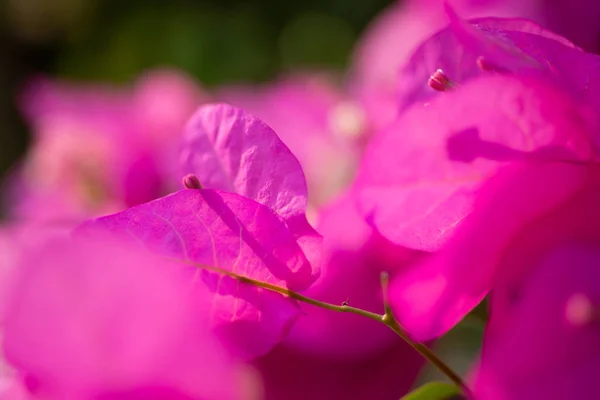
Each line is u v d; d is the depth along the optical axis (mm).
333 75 522
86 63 1106
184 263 217
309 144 334
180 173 230
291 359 245
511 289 217
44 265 200
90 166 375
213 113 228
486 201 222
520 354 201
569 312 201
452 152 222
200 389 206
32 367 205
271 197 223
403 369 248
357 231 249
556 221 217
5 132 1182
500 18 223
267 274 219
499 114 220
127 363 204
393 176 227
